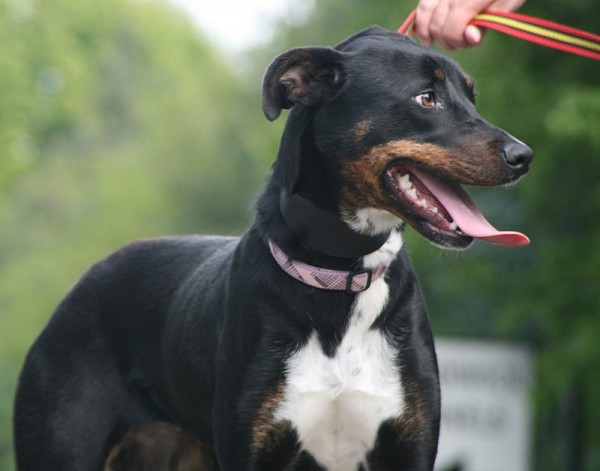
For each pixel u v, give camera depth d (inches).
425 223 353.7
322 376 360.8
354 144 357.4
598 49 387.9
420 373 367.6
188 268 407.8
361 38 370.3
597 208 832.3
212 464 417.7
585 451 946.7
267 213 369.7
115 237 2682.1
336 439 370.3
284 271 361.4
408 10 982.4
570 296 842.2
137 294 413.1
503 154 349.4
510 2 416.5
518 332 1062.4
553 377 825.5
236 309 365.4
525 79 798.5
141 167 2898.6
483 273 935.0
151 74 3823.8
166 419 410.3
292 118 367.2
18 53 3137.3
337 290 360.8
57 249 2755.9
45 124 3297.2
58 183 3125.0
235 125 2485.2
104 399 409.4
